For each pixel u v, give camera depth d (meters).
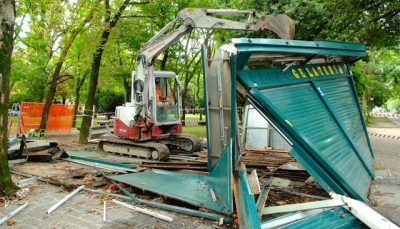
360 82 19.97
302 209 4.73
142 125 11.04
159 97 12.03
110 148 12.03
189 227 4.91
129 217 5.35
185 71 24.80
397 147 13.80
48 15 16.00
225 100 6.14
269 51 5.61
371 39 12.09
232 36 14.01
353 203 4.69
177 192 6.10
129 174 7.62
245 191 5.10
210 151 6.55
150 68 11.19
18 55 19.41
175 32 10.28
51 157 10.18
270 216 4.86
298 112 6.00
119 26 15.48
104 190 6.87
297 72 6.65
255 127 12.70
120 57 22.48
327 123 6.62
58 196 6.45
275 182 6.39
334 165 5.71
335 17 11.87
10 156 9.85
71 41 15.59
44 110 16.16
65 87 25.53
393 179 7.99
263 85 5.74
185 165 9.11
